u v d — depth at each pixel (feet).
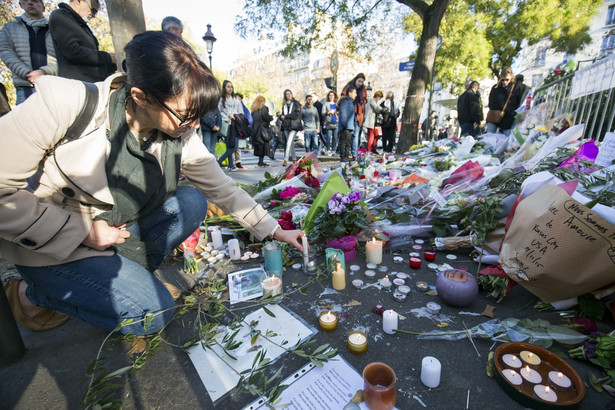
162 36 3.06
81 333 4.83
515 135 12.51
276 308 5.13
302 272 6.45
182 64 2.97
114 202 3.95
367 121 25.00
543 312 4.69
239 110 21.77
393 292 5.51
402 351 4.12
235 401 3.51
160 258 5.35
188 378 3.86
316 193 9.80
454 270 5.11
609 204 4.86
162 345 4.43
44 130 3.08
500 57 49.57
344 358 4.01
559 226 4.05
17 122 2.99
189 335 4.63
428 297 5.32
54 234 3.43
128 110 3.72
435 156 15.89
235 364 3.99
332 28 35.12
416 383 3.60
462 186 8.70
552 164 7.39
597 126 12.44
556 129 10.75
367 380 3.30
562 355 3.89
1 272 6.75
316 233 7.26
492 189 7.59
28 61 9.79
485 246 6.17
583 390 3.14
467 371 3.76
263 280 5.56
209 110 3.33
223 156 21.29
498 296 5.01
